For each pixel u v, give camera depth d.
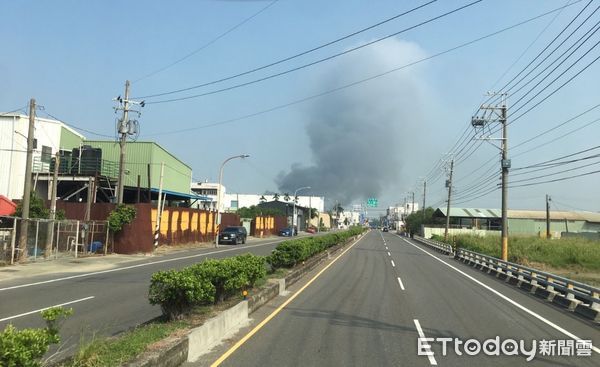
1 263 24.11
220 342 9.33
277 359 8.13
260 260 15.11
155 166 51.12
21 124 40.31
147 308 13.08
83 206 36.53
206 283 10.34
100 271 23.30
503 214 32.53
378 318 12.12
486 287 20.41
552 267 35.06
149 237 35.72
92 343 6.88
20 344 4.53
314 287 18.19
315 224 149.12
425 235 87.12
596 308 13.70
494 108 32.88
